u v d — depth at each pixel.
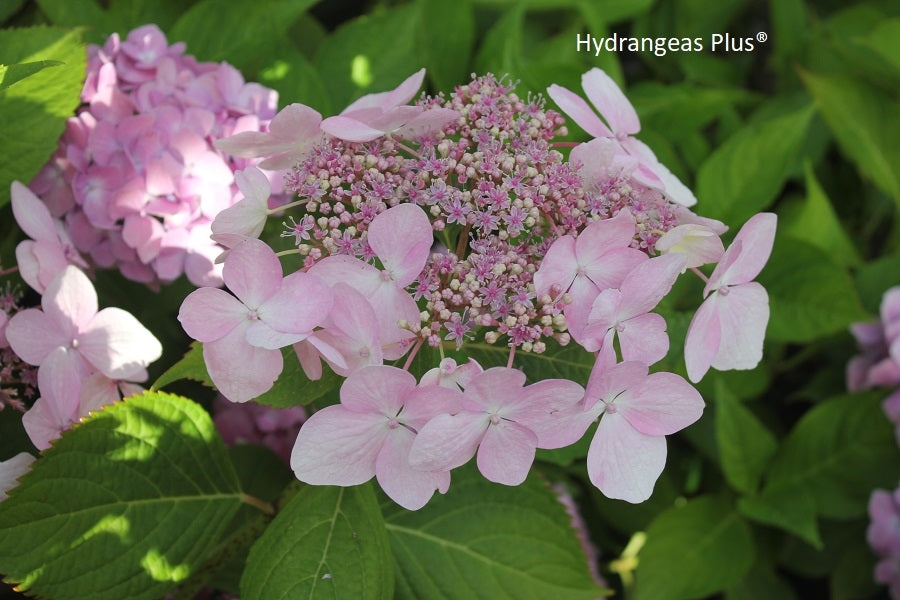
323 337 0.56
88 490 0.59
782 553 0.80
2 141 0.64
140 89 0.66
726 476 0.77
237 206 0.57
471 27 0.75
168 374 0.58
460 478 0.63
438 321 0.56
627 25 0.89
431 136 0.59
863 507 0.77
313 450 0.55
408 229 0.56
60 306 0.59
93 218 0.65
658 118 0.79
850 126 0.83
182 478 0.61
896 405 0.77
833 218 0.81
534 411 0.55
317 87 0.71
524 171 0.57
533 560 0.62
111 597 0.59
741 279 0.59
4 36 0.64
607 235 0.56
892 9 0.90
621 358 0.59
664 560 0.76
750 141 0.75
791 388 0.87
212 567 0.63
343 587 0.58
